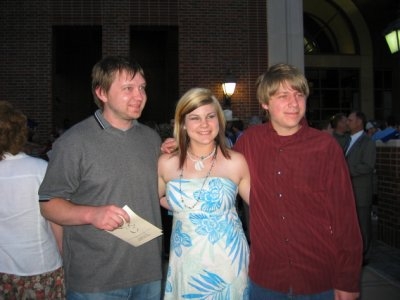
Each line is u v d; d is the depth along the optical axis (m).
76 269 2.26
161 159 2.54
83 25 9.70
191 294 2.33
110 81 2.26
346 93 15.62
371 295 4.56
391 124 11.98
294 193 2.22
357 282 2.18
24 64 9.55
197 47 9.77
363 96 15.52
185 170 2.48
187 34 9.75
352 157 5.29
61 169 2.18
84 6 9.64
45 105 9.55
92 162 2.23
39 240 2.46
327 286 2.24
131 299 2.35
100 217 2.01
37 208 2.45
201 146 2.45
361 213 5.33
